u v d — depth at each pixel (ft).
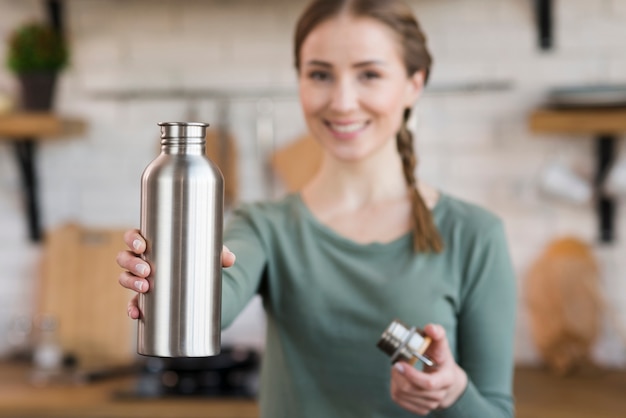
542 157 12.22
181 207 3.93
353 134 6.33
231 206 12.77
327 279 6.34
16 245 13.34
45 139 13.20
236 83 12.78
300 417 6.35
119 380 11.63
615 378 11.31
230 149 12.76
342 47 6.24
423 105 12.41
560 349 11.81
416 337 5.38
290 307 6.41
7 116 12.35
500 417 6.00
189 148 4.02
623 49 12.07
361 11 6.28
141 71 12.96
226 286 5.80
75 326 12.75
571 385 10.96
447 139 12.37
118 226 13.12
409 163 6.63
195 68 12.87
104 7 13.00
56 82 12.78
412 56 6.45
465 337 6.43
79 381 11.46
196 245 3.94
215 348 4.01
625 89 11.20
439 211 6.56
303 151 12.44
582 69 12.12
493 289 6.37
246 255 6.20
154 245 3.96
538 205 12.23
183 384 10.85
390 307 6.23
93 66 13.05
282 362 6.45
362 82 6.32
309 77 6.39
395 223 6.49
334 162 6.55
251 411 10.19
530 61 12.21
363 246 6.36
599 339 11.96
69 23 13.07
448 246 6.41
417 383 5.37
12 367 12.39
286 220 6.57
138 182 13.08
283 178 12.60
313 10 6.38
